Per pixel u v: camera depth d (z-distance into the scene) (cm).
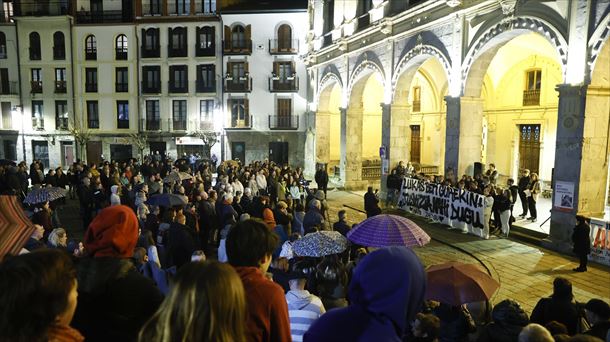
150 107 3791
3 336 196
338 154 3616
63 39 3766
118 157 3844
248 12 3553
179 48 3709
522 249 1298
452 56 1686
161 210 1271
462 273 558
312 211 1052
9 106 3847
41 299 203
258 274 291
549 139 2097
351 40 2486
